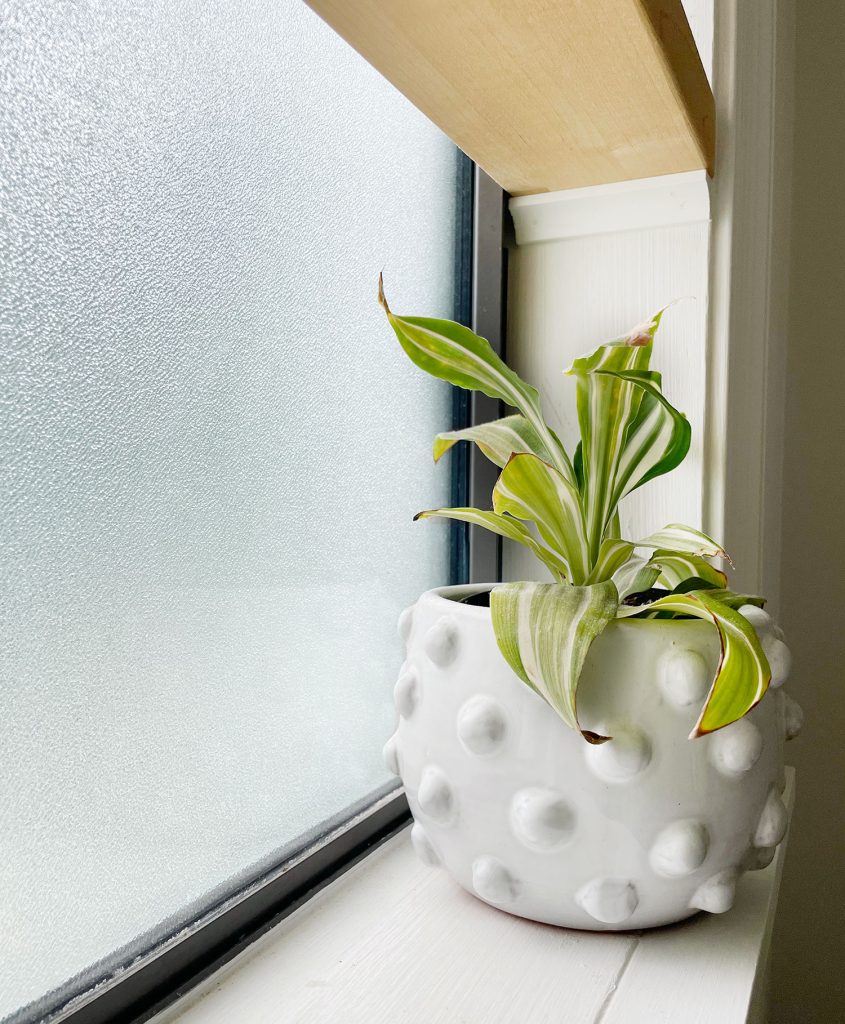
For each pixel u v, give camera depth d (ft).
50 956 1.23
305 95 1.85
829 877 3.78
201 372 1.56
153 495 1.44
